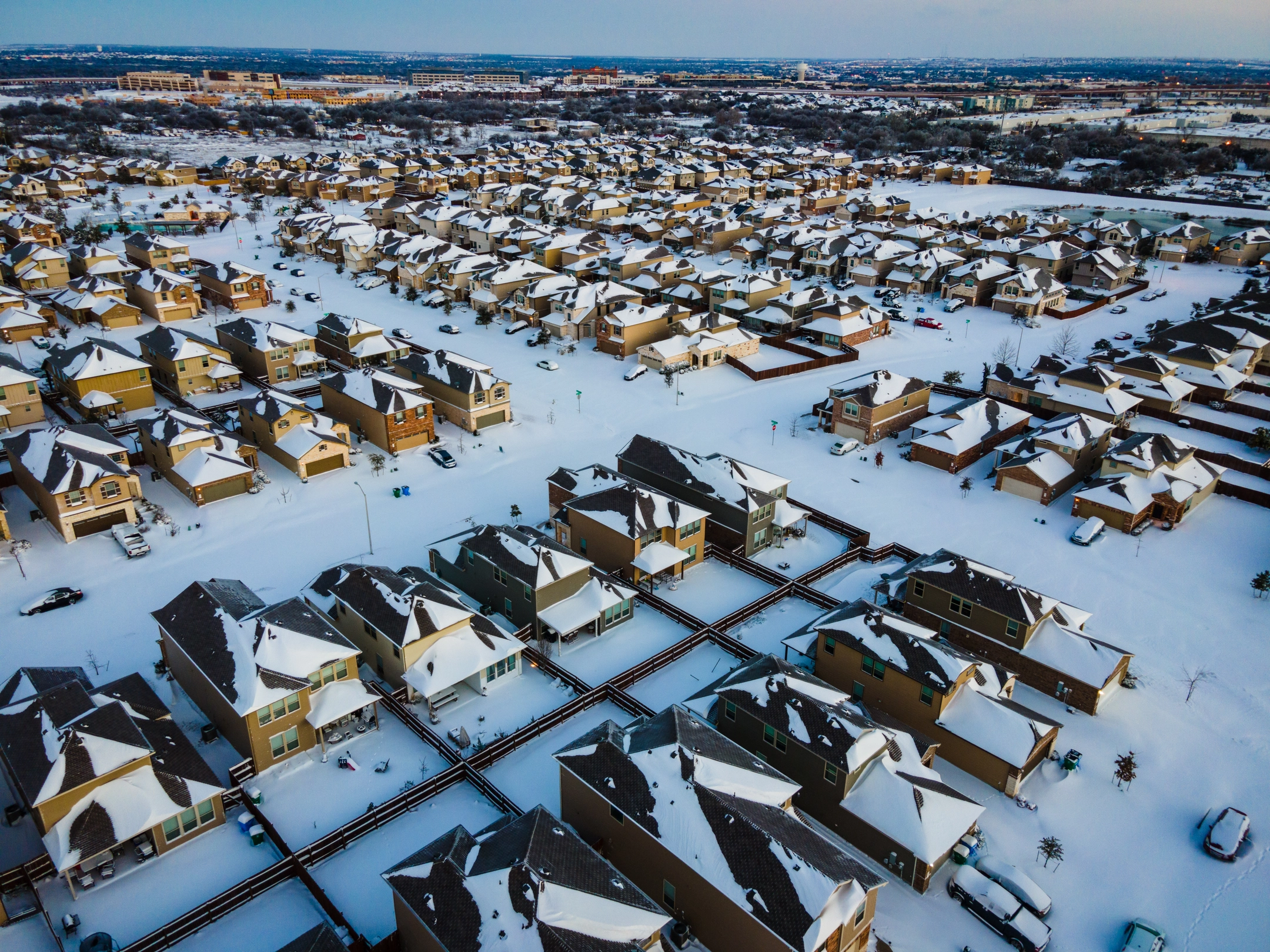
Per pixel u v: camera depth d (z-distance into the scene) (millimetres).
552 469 69625
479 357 94375
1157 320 108188
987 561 57750
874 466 70938
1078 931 32594
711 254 141750
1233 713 44375
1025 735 39000
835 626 44406
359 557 57000
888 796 35562
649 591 54125
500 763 40375
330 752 40781
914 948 31703
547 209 161000
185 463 63406
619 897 28719
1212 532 61312
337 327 88750
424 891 29016
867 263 124875
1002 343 100000
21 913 32094
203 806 35969
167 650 44750
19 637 48438
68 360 77312
